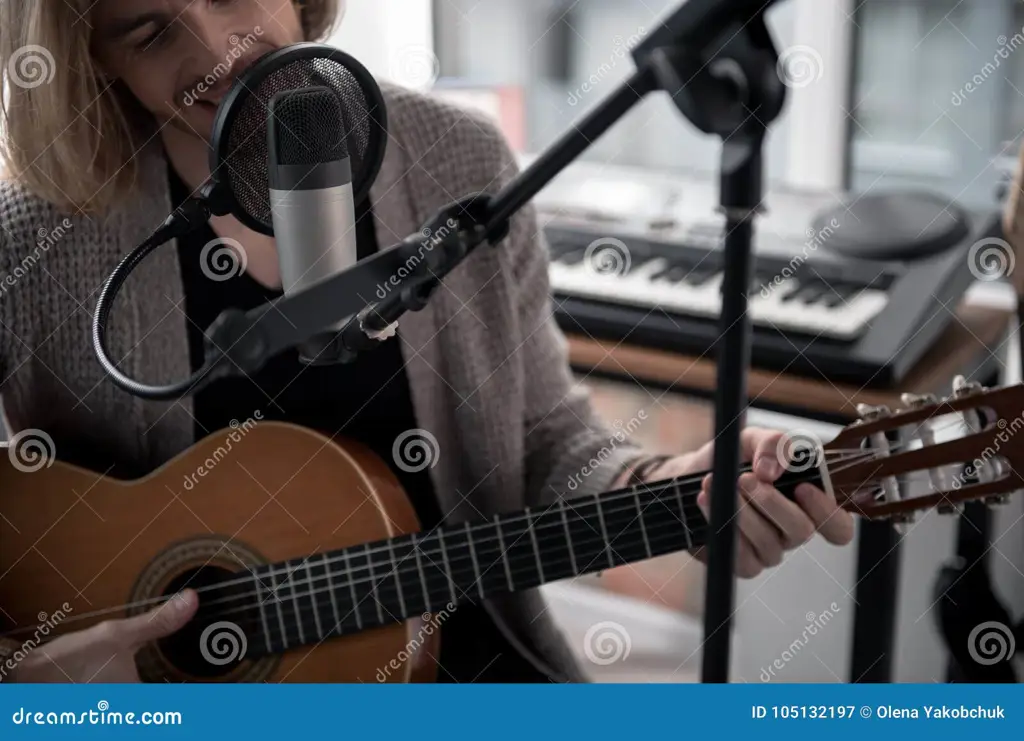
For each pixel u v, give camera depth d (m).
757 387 1.37
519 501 1.23
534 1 1.87
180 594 1.02
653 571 2.03
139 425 1.13
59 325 1.10
